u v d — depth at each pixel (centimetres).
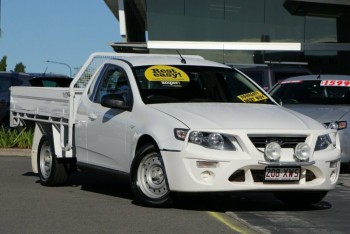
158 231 684
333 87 1338
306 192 809
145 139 806
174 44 2836
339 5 2903
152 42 2833
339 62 2911
